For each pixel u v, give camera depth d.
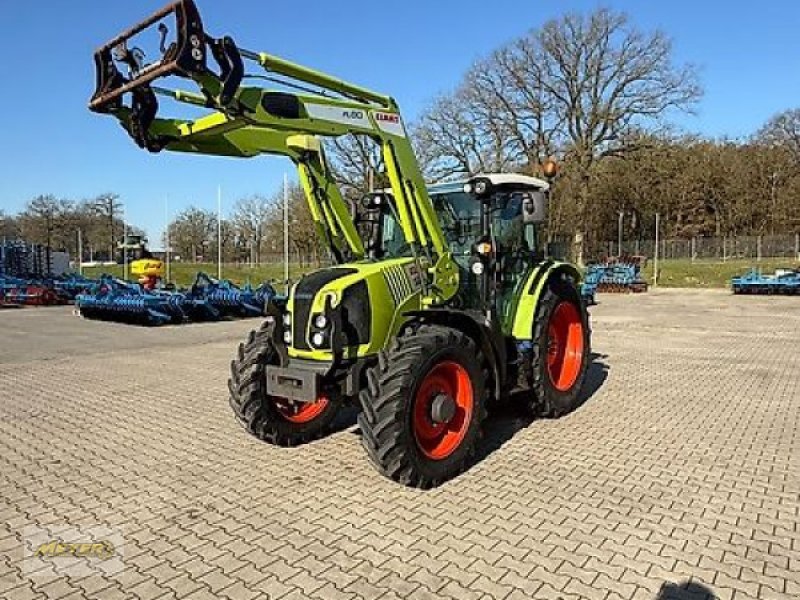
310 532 3.72
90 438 5.67
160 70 3.71
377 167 6.54
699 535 3.62
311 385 4.45
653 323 14.66
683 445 5.29
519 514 3.93
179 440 5.59
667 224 48.56
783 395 7.07
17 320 16.75
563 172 33.62
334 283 4.60
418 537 3.63
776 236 40.91
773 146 47.59
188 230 55.44
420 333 4.59
